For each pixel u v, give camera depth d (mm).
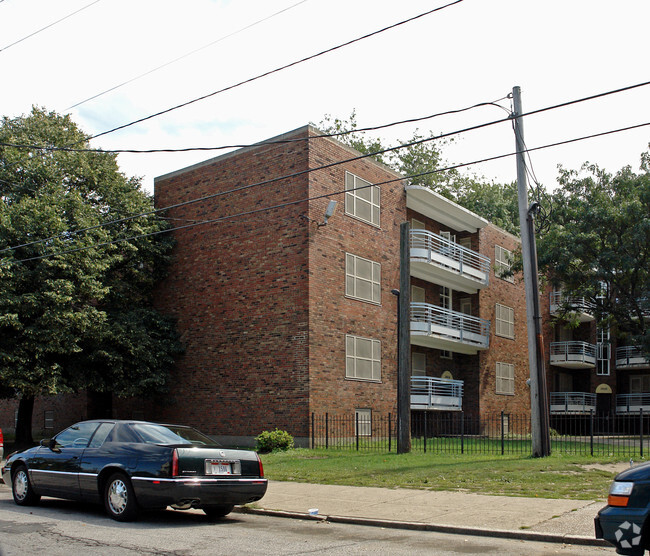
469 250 33906
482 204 53281
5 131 24344
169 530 9516
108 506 10266
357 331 26328
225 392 25969
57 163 24859
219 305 26766
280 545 8453
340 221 26172
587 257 30047
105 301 26672
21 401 25094
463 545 8539
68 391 23656
